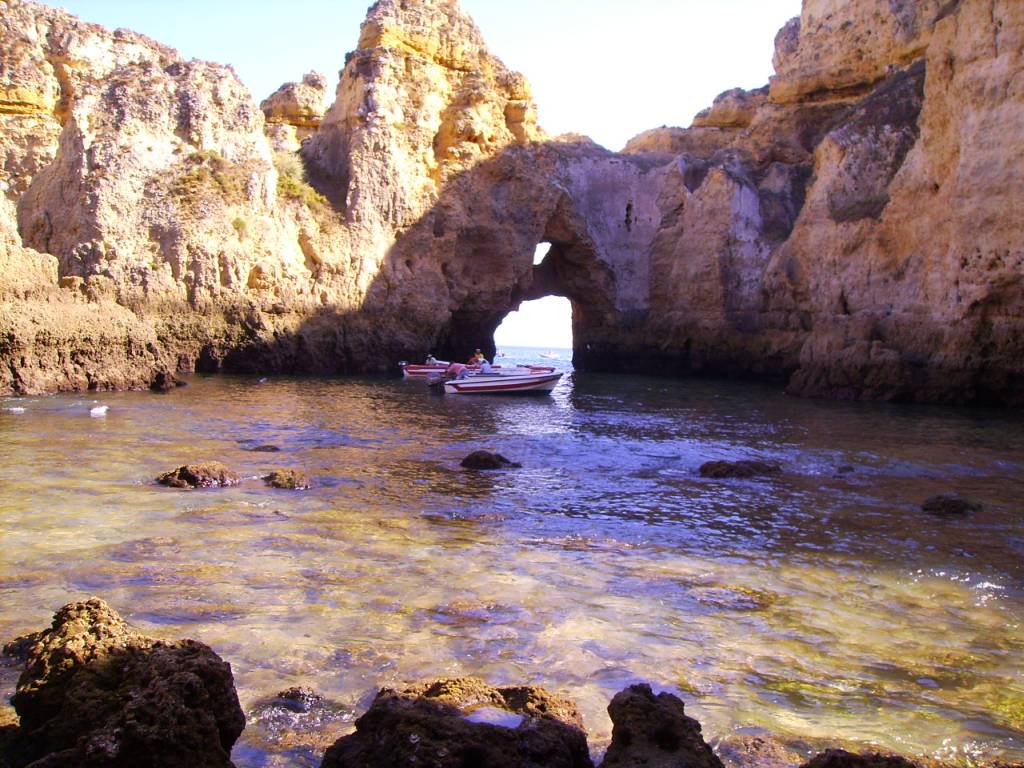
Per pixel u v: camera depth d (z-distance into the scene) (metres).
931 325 31.38
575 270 49.62
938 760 5.29
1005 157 28.86
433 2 44.97
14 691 5.70
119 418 20.53
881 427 23.52
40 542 9.34
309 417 22.81
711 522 11.96
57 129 40.44
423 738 4.39
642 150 54.72
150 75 35.91
